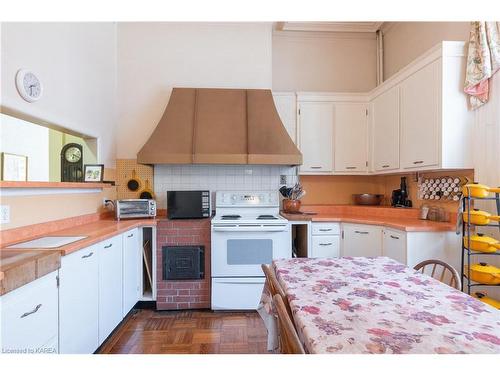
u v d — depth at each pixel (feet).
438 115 7.65
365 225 9.25
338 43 12.68
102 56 9.61
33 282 4.17
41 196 6.61
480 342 2.71
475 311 3.40
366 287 4.22
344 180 12.46
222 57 11.00
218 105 10.27
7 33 5.51
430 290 4.09
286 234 9.12
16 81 5.71
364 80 12.74
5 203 5.54
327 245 9.77
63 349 4.91
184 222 9.09
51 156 10.59
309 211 11.51
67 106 7.51
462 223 6.81
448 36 8.91
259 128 9.99
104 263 6.57
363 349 2.60
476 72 7.13
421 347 2.63
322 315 3.29
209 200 9.73
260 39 11.09
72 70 7.75
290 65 12.59
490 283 6.19
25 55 5.96
